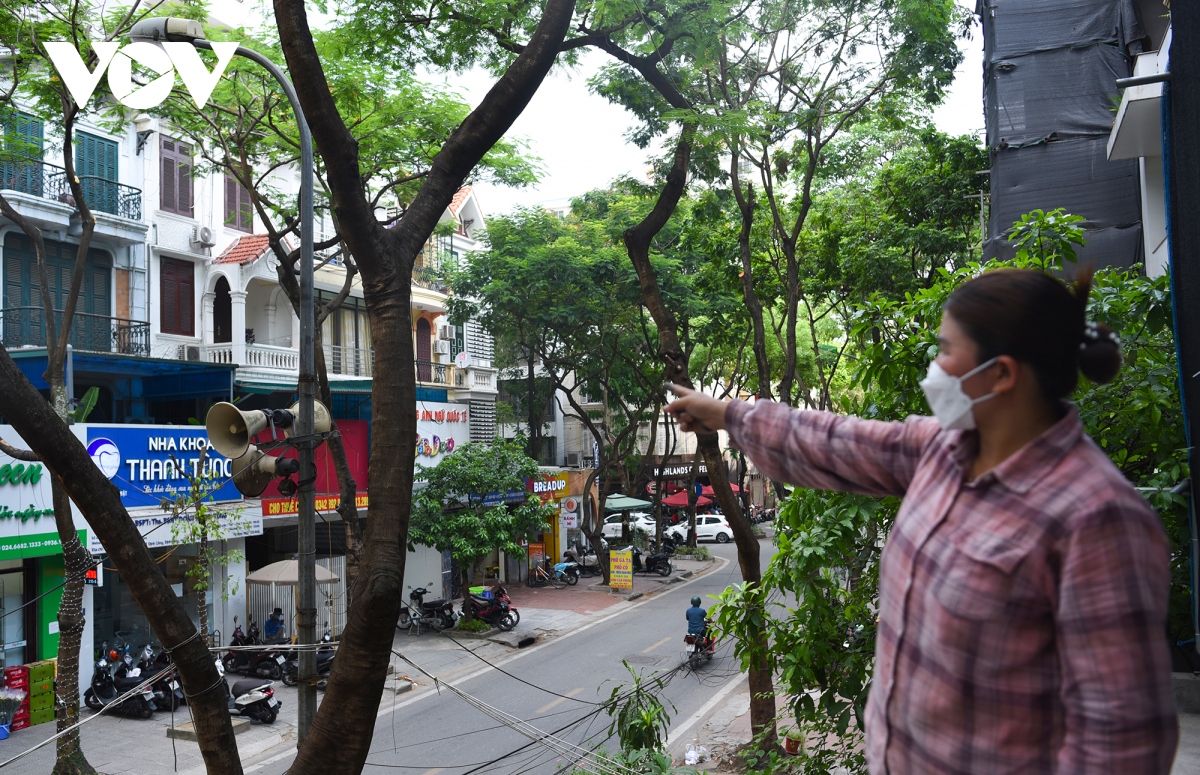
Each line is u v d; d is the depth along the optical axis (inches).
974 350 49.5
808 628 221.1
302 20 201.3
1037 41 523.5
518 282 981.8
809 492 219.6
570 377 1673.2
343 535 824.9
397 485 203.5
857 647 224.1
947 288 212.7
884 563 53.9
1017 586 45.0
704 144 418.6
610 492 1763.0
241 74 541.6
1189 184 168.9
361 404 877.8
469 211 1230.9
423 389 971.3
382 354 210.8
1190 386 169.9
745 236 508.1
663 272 976.9
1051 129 510.6
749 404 66.7
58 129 530.3
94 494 205.3
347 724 192.4
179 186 818.8
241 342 813.2
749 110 467.5
